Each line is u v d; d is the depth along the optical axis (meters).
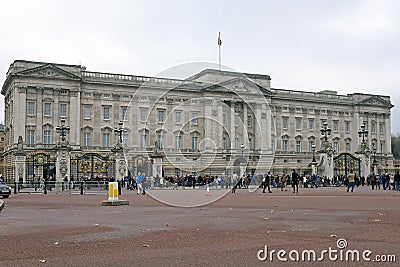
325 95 140.75
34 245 14.26
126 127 58.16
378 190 59.88
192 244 14.20
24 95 103.06
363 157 79.62
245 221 20.55
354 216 22.44
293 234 16.11
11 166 88.25
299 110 136.38
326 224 19.03
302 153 133.88
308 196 43.53
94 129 110.50
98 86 111.50
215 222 20.20
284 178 64.38
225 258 12.03
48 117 105.00
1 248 13.76
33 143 103.38
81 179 69.06
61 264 11.44
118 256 12.38
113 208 29.66
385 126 148.62
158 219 21.77
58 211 27.50
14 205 33.62
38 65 104.56
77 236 16.11
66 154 64.44
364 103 144.75
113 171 67.75
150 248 13.55
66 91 107.19
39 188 65.06
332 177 76.19
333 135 140.62
